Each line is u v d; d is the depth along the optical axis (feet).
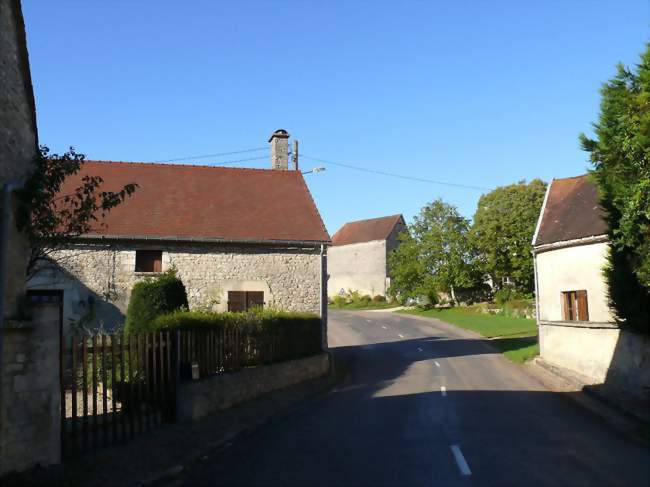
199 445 30.53
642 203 36.94
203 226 68.80
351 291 232.53
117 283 63.77
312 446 30.73
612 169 42.80
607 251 49.73
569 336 62.44
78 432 29.19
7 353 23.75
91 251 63.62
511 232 167.94
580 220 63.62
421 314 175.11
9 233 25.03
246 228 70.18
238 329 46.83
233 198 75.46
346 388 56.54
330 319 161.27
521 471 24.86
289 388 53.93
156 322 41.57
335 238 253.44
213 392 39.86
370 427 35.81
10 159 26.63
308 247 71.61
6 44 26.45
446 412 40.65
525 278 167.94
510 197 171.63
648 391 43.83
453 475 24.34
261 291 69.36
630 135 36.63
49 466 24.86
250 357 49.01
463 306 180.55
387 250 228.43
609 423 36.40
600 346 54.49
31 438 24.49
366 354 89.66
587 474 24.32
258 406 43.42
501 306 163.43
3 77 26.11
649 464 26.02
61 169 28.81
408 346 100.22
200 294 67.36
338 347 103.30
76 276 62.59
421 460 27.09
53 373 25.68
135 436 31.58
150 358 34.14
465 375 63.10
